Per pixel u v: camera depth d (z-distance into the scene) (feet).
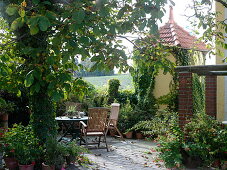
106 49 12.83
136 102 39.09
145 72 37.35
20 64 17.67
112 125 34.09
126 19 13.84
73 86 15.98
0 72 11.60
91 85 41.60
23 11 10.52
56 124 20.18
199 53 37.68
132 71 14.90
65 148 19.69
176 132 21.57
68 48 11.53
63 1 13.10
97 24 11.78
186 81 22.58
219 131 20.57
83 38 11.00
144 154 25.22
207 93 28.89
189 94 22.44
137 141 32.22
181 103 22.65
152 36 15.33
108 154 25.31
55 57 12.79
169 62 15.71
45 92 18.99
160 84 37.01
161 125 23.25
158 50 15.87
